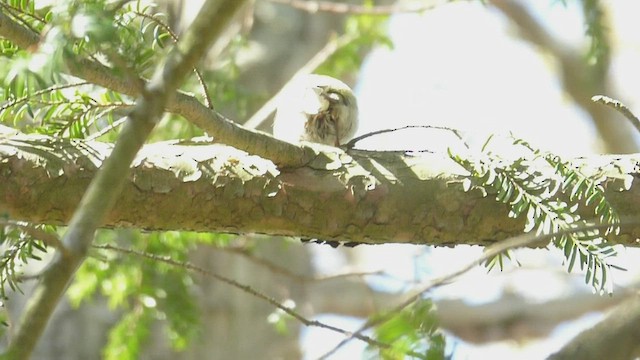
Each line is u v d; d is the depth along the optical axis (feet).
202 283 46.62
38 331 12.32
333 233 20.54
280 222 20.30
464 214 20.45
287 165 20.16
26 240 19.11
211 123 17.98
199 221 20.11
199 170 19.86
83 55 15.39
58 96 19.27
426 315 16.12
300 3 37.35
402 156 20.85
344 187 20.24
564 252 19.04
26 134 19.70
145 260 31.50
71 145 19.49
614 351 23.09
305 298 49.60
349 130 28.43
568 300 64.69
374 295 54.85
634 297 23.80
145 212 19.72
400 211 20.39
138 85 13.99
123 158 13.57
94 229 13.07
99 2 14.01
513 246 15.66
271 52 49.29
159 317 32.37
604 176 20.72
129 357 32.22
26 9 17.01
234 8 14.17
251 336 46.96
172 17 36.99
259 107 39.50
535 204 19.61
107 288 32.12
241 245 35.88
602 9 26.37
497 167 20.27
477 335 65.26
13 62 13.35
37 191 19.02
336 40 38.17
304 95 28.17
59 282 12.59
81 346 43.78
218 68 35.47
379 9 36.42
